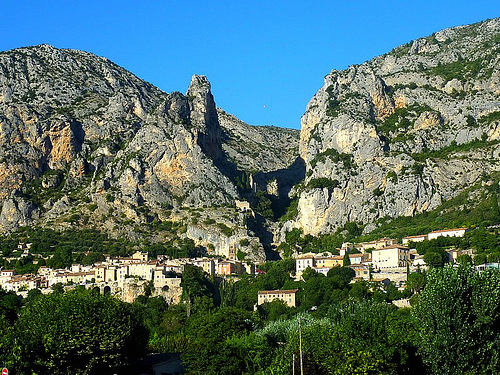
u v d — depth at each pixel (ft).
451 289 638.94
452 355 620.90
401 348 653.71
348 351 640.58
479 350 621.72
